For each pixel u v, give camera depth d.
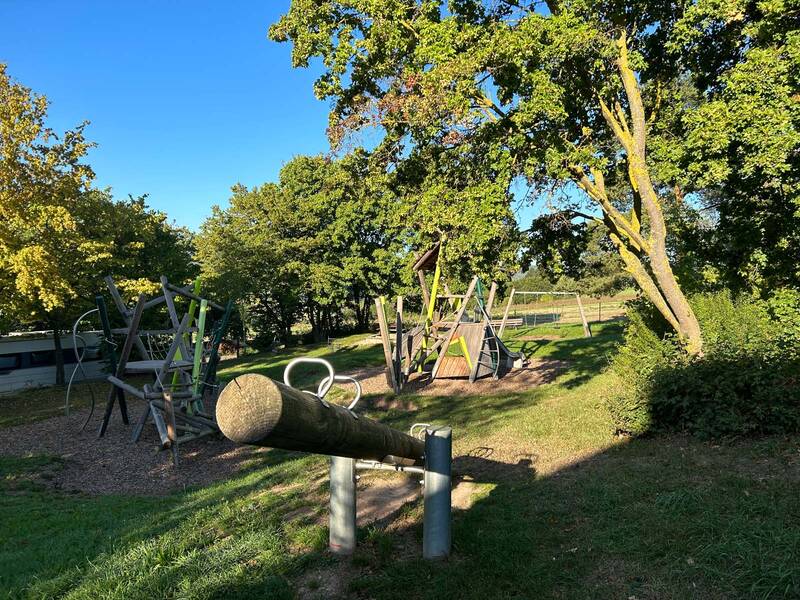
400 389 13.98
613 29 8.53
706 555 3.65
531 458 6.72
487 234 8.19
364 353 24.84
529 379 14.31
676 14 9.44
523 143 7.74
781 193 8.88
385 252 36.16
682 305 8.55
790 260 9.62
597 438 7.09
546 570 3.80
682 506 4.44
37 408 16.80
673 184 9.90
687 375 6.59
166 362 11.19
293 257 37.34
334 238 35.88
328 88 9.10
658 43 9.91
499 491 5.62
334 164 10.66
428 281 33.91
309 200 37.00
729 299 9.41
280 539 4.86
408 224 9.95
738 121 7.40
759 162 7.29
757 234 9.55
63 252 19.28
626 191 16.88
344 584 3.99
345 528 4.42
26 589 4.41
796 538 3.61
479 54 7.22
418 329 15.93
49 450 10.98
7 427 13.67
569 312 42.41
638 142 8.97
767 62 7.36
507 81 7.71
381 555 4.33
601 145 9.97
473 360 15.00
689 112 8.22
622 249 9.66
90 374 25.27
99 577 4.37
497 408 10.71
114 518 6.55
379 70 8.77
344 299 40.31
